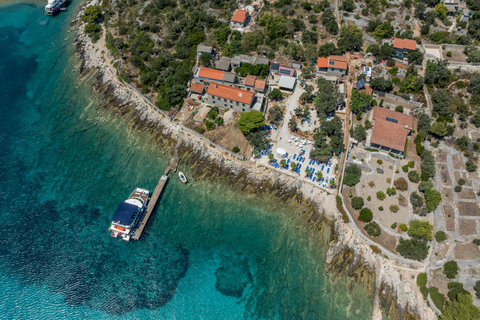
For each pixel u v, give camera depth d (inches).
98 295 2783.0
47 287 2827.3
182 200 3378.4
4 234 3142.2
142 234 3132.4
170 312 2704.2
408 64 4220.0
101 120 4151.1
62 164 3708.2
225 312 2699.3
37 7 6033.5
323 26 4879.4
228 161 3595.0
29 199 3405.5
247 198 3393.2
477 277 2691.9
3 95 4441.4
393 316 2635.3
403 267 2856.8
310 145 3690.9
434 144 3462.1
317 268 2910.9
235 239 3122.5
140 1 5487.2
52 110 4291.3
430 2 4852.4
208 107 4037.9
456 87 3821.4
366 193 3265.3
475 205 3056.1
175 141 3823.8
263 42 4751.5
